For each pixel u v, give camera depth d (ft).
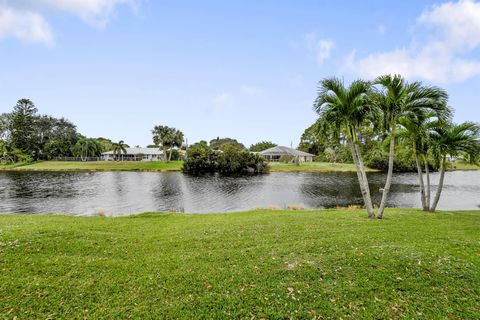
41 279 18.22
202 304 15.89
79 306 15.61
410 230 29.99
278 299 16.40
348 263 20.59
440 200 82.48
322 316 14.99
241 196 93.25
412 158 52.01
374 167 200.75
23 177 155.43
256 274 19.17
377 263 20.45
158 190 107.34
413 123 41.81
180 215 45.91
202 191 104.73
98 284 17.87
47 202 81.25
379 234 28.04
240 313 15.17
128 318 14.69
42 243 24.54
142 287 17.57
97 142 312.29
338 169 199.93
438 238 26.66
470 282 18.11
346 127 39.17
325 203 80.74
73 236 27.20
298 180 140.97
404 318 14.83
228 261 21.44
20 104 276.41
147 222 36.86
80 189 108.99
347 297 16.61
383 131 40.06
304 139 316.81
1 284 17.43
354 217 38.68
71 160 286.66
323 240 25.98
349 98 36.94
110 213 67.92
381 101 37.63
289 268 20.03
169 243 26.09
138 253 23.41
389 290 17.29
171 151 286.05
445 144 43.62
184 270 19.89
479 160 43.73
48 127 308.40
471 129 42.50
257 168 191.83
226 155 193.77
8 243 23.85
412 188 107.76
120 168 214.07
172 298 16.46
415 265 20.10
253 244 25.38
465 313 15.23
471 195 91.25
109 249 24.27
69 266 20.27
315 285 17.84
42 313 14.94
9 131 288.10
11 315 14.67
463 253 22.48
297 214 42.34
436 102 36.27
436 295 16.83
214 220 37.96
